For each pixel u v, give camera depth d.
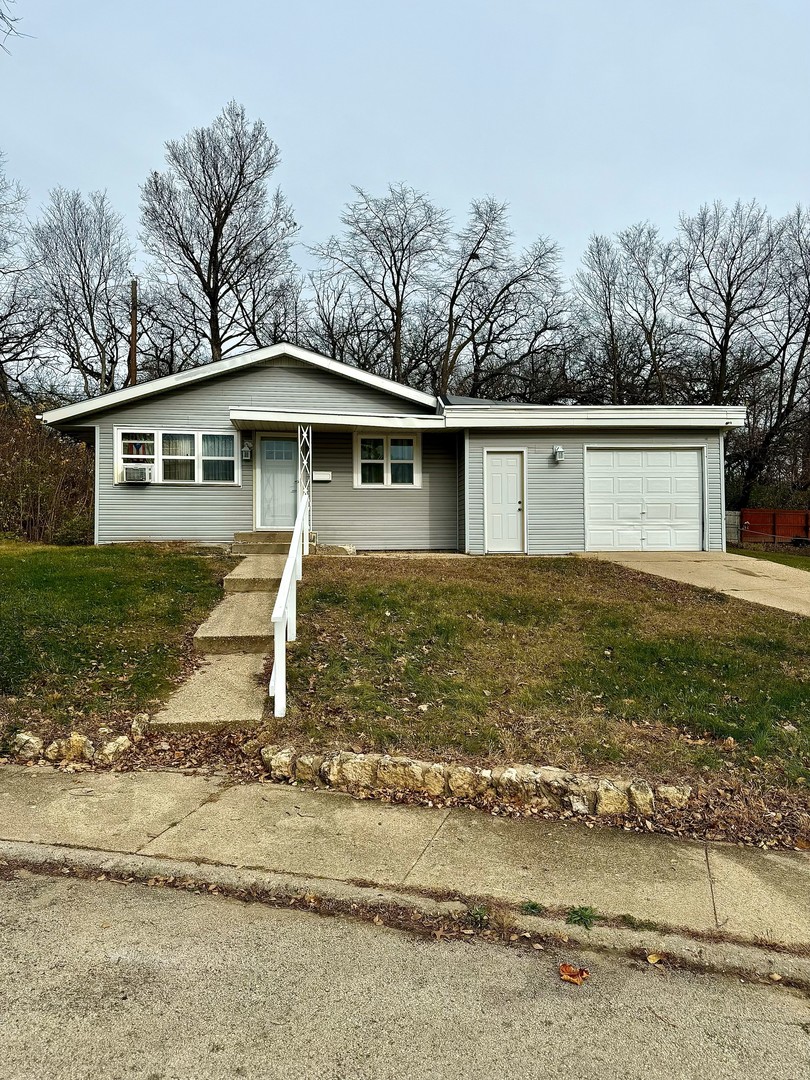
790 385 30.89
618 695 5.77
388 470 14.78
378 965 2.67
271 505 14.26
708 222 31.28
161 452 13.86
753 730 5.14
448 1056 2.18
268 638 6.75
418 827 3.91
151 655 6.42
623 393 32.59
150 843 3.62
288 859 3.48
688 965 2.74
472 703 5.47
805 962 2.76
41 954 2.67
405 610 7.81
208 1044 2.20
